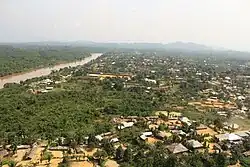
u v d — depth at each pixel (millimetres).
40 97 167500
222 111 165000
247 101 192125
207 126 134375
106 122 131375
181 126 129125
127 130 121438
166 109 160875
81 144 104125
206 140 113062
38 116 132875
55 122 124938
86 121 131875
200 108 169250
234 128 133625
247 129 134875
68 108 147125
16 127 117625
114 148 99188
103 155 93938
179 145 102812
